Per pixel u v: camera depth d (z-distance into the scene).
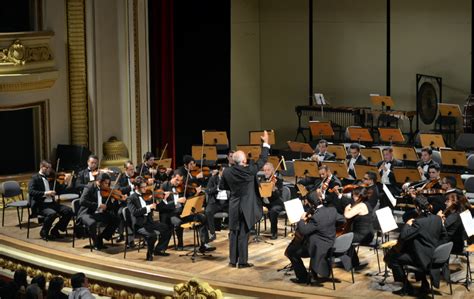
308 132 21.75
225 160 17.88
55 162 17.39
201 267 12.66
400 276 11.43
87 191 13.73
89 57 17.61
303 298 11.30
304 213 12.20
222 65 20.31
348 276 12.19
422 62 20.39
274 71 22.09
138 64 18.09
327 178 13.57
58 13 17.36
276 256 13.17
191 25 19.56
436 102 20.03
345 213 12.15
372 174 13.11
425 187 13.35
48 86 17.14
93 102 17.69
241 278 12.15
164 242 13.30
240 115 21.88
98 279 12.68
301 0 21.64
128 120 18.12
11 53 16.38
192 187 13.70
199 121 20.05
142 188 13.25
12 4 16.95
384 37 20.81
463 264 12.66
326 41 21.52
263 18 22.06
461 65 19.88
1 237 14.38
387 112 19.56
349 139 19.48
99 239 13.70
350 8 21.14
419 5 20.27
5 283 11.21
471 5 19.53
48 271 13.30
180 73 19.52
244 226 12.60
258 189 12.73
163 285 12.23
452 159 15.16
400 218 14.48
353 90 21.36
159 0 18.20
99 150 17.83
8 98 16.61
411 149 15.53
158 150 18.72
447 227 11.67
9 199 16.61
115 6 17.91
